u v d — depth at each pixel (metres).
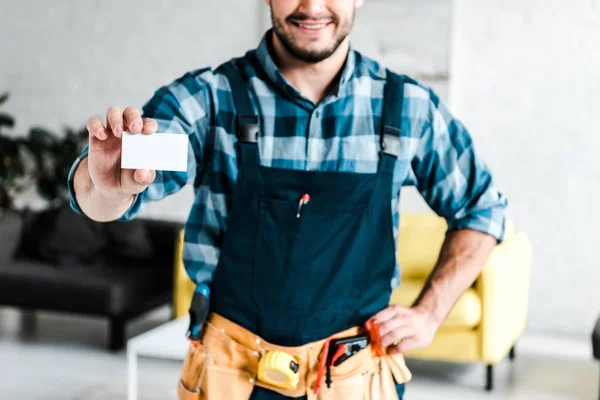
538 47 4.44
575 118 4.41
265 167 1.14
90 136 0.89
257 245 1.13
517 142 4.51
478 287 3.33
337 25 1.11
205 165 1.18
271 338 1.13
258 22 4.88
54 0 5.24
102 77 5.20
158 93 1.15
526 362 3.84
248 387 1.14
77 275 3.96
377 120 1.18
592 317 4.44
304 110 1.17
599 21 4.33
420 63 4.56
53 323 4.45
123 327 3.88
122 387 3.30
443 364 3.79
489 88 4.53
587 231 4.43
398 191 1.21
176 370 3.58
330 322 1.13
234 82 1.17
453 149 1.24
